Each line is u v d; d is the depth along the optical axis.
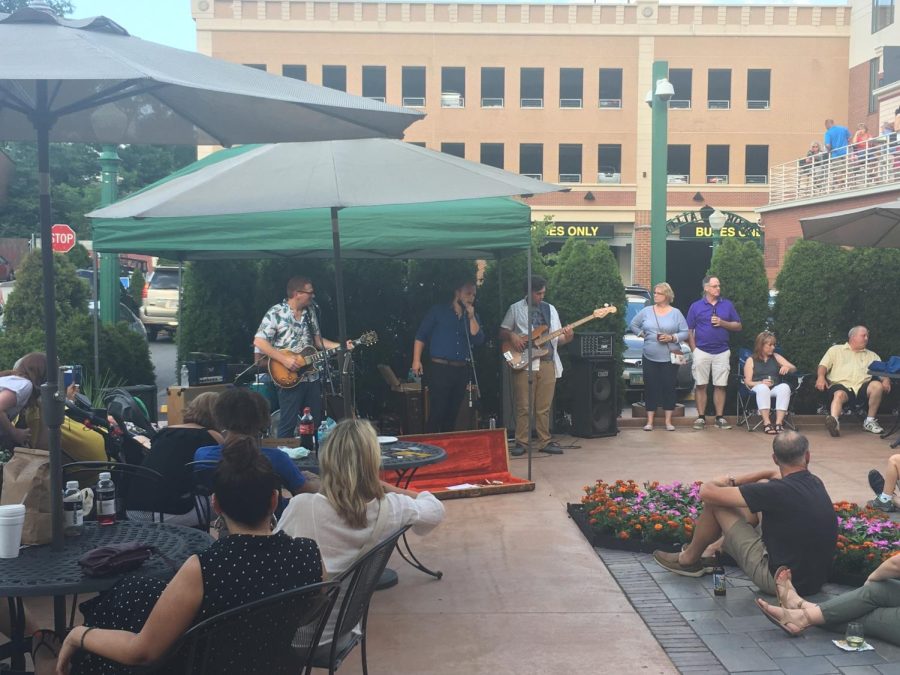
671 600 5.27
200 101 4.73
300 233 8.52
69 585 3.21
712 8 41.72
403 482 8.03
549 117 41.88
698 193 42.44
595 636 4.75
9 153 36.81
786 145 42.53
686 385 13.38
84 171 38.59
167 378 17.47
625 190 41.97
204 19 41.06
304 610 2.99
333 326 11.34
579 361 11.12
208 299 11.11
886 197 24.05
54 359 3.77
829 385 11.55
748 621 4.91
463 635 4.78
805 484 5.04
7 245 33.75
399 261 11.41
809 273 12.02
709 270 12.25
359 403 11.33
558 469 9.24
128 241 8.65
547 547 6.43
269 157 5.91
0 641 4.57
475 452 8.47
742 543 5.25
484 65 41.62
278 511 5.53
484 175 5.79
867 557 5.38
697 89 42.19
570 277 11.66
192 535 3.96
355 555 3.91
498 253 10.51
